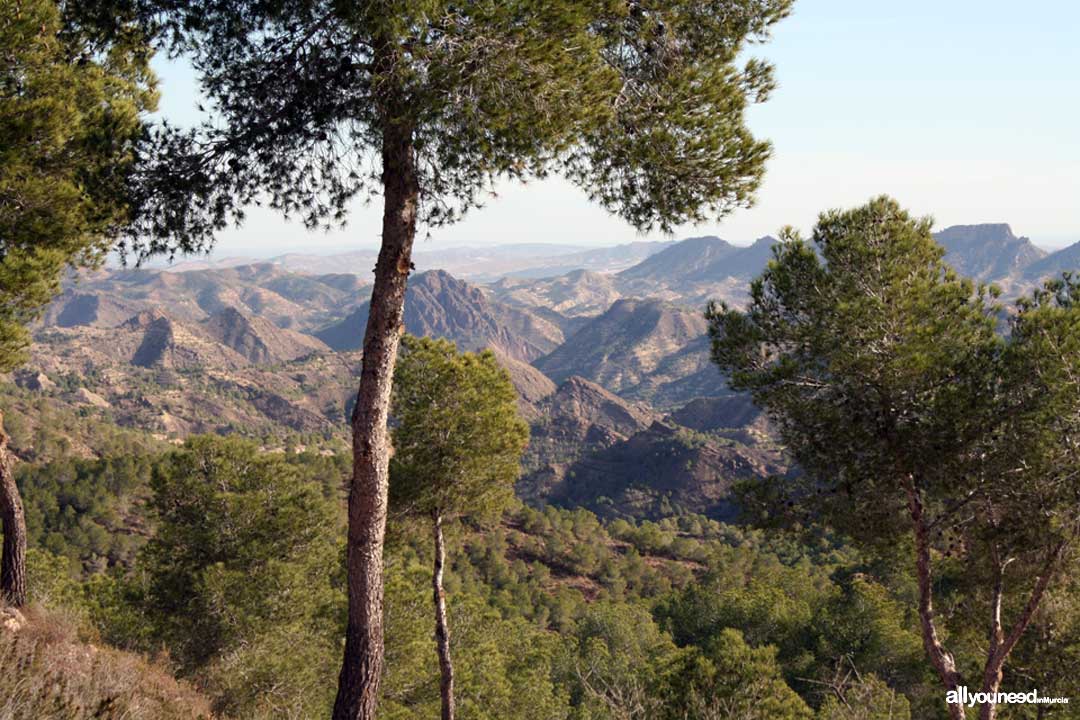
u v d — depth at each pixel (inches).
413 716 854.5
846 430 462.9
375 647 308.2
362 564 303.4
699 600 2657.5
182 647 829.8
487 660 1089.4
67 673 252.8
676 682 737.0
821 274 464.4
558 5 226.7
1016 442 423.5
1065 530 426.9
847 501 481.1
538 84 233.6
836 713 586.9
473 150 260.1
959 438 435.2
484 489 702.5
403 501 676.1
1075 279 457.4
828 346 446.9
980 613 562.6
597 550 4621.1
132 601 895.7
